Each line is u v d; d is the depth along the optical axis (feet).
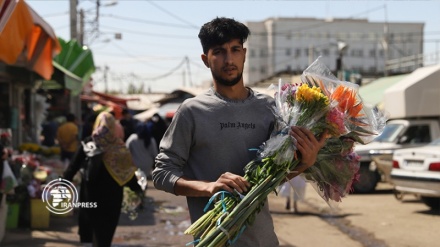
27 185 30.42
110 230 23.04
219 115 10.25
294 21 296.51
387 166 46.06
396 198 42.09
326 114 10.07
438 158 35.37
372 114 10.49
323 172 10.62
